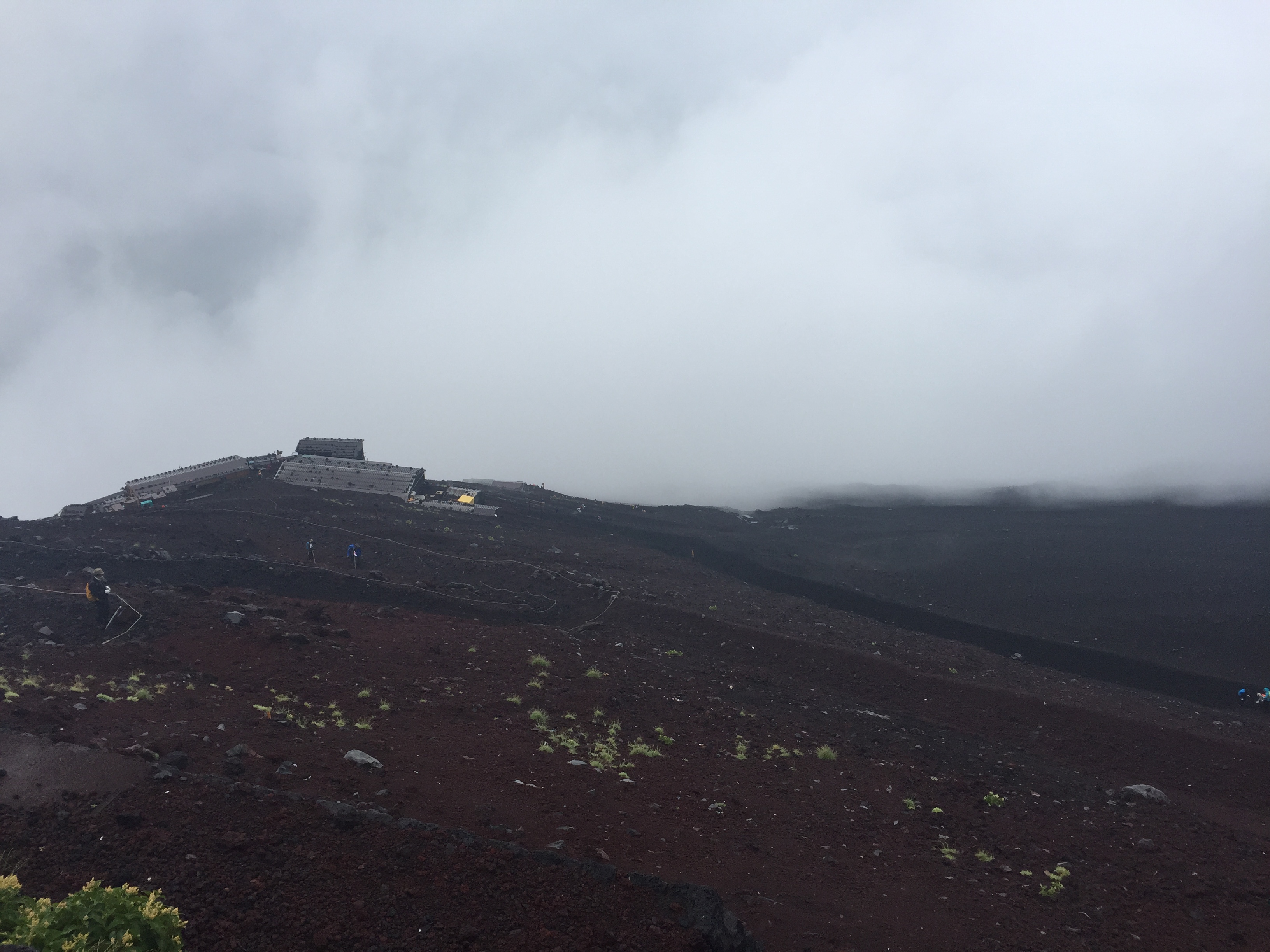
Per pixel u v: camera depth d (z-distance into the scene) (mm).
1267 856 19781
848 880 15203
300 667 20906
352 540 37406
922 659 34125
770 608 39500
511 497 61156
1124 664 40469
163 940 7543
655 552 50031
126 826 10883
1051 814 20953
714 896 11500
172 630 22297
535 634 28516
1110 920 15719
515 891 10984
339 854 11023
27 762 11992
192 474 48375
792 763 21047
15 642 20891
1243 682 39531
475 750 17141
